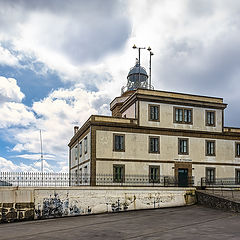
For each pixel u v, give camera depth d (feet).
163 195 94.48
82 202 83.61
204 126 130.21
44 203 78.84
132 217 75.92
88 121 117.19
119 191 88.79
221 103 133.59
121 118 118.73
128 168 115.96
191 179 124.47
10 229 62.75
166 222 66.49
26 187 77.46
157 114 123.34
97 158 112.78
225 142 133.18
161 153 121.39
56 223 69.72
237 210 79.56
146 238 49.96
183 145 125.90
